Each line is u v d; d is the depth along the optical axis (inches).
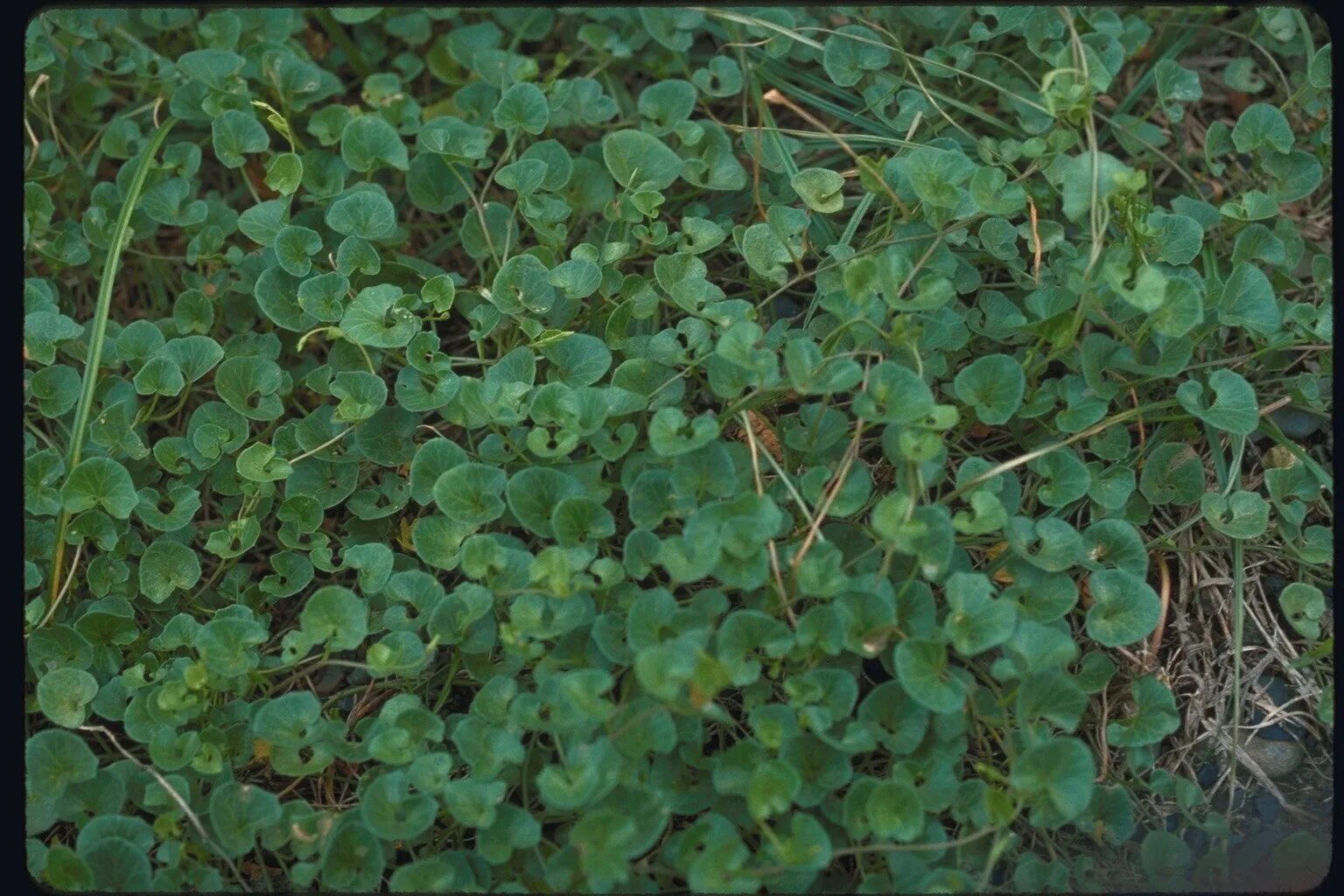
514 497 24.2
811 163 28.0
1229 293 25.4
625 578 24.4
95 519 25.2
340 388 25.4
